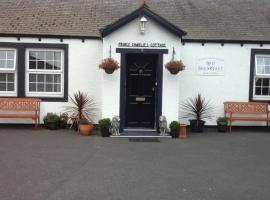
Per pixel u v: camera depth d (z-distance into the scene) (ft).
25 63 39.99
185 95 41.34
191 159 27.27
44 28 40.45
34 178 21.58
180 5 47.37
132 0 47.73
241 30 42.60
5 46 39.52
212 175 23.12
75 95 39.47
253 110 41.11
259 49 41.34
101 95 40.52
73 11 44.29
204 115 41.47
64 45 39.96
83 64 40.32
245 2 49.24
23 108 39.34
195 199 18.63
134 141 33.73
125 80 37.60
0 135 35.06
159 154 28.68
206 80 41.34
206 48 41.06
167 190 19.93
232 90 41.55
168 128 37.24
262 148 31.78
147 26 36.76
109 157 27.22
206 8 47.16
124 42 36.81
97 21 42.37
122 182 21.17
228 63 41.32
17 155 27.14
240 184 21.35
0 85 40.40
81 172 23.04
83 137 35.09
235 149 31.17
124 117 37.32
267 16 46.03
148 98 38.50
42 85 40.60
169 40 36.99
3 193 18.86
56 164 24.86
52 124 38.70
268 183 21.65
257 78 41.98
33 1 46.29
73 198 18.35
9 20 41.55
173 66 35.81
